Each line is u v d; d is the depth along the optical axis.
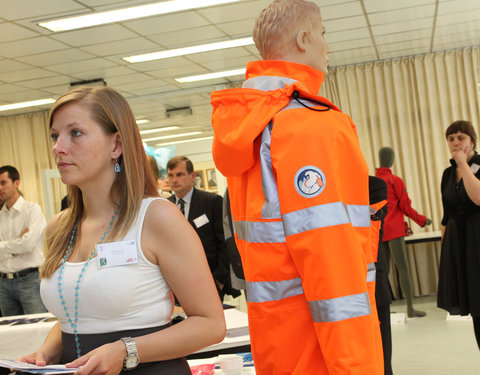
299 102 1.39
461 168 3.53
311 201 1.30
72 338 1.31
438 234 7.61
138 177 1.36
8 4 4.77
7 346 3.23
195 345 1.27
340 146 1.36
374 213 1.70
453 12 6.49
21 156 9.43
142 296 1.29
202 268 1.32
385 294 2.03
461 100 8.38
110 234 1.32
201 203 4.47
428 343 5.10
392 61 8.64
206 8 5.41
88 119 1.32
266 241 1.37
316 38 1.55
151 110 10.32
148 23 5.68
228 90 1.43
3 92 7.80
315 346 1.34
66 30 5.61
